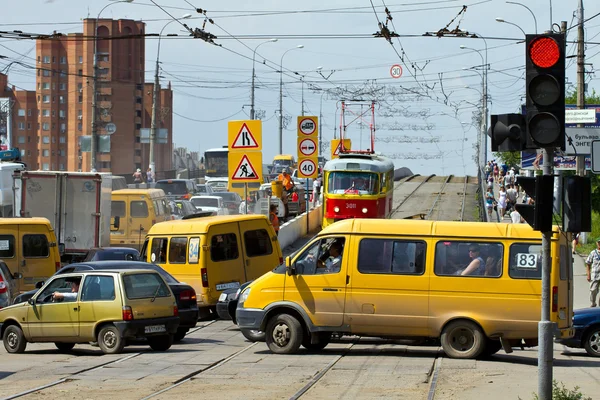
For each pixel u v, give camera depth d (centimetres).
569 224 3228
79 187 8800
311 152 10788
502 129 3303
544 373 3212
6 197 10888
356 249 4922
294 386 3856
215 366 4544
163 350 5322
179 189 15675
